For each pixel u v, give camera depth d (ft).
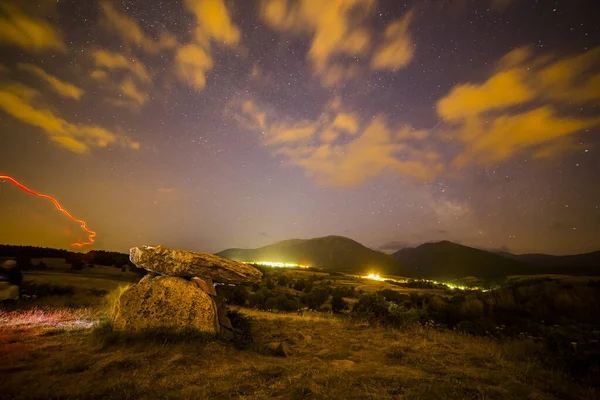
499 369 25.14
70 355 24.56
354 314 48.24
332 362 25.93
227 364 24.08
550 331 32.40
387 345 32.32
